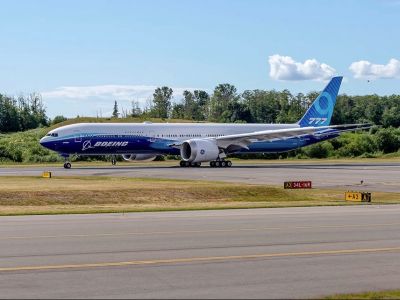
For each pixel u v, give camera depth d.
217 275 14.05
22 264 15.27
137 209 31.33
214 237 20.05
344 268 14.84
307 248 17.80
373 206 33.06
